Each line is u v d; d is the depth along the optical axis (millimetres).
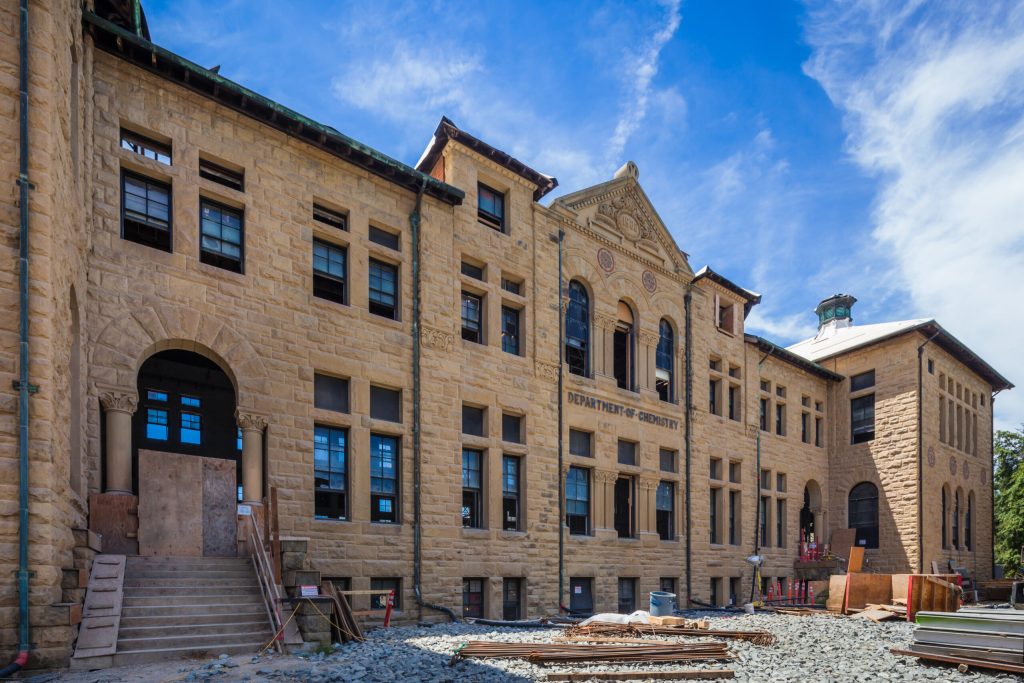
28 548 9586
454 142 20719
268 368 15891
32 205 9984
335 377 17438
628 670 10891
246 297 15820
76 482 12297
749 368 30906
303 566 12945
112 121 14430
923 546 32344
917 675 11219
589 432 23250
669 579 25234
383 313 18781
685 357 27438
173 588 12266
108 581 11523
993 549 40844
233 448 21328
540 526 20844
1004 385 43906
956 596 20109
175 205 15102
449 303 19734
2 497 9445
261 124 16734
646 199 26734
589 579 22234
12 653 9367
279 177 16891
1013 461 44438
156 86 15188
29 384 9758
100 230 13859
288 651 11602
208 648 11211
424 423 18547
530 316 21984
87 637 10359
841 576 22656
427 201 19750
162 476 13859
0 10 9977
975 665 11555
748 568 28562
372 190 18688
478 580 19406
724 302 30594
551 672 10500
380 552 17078
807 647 14102
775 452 31875
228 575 13242
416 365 18594
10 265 9766
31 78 10117
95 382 13336
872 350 35469
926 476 33188
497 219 22203
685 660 11852
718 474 28484
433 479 18453
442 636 14508
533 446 21172
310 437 16312
